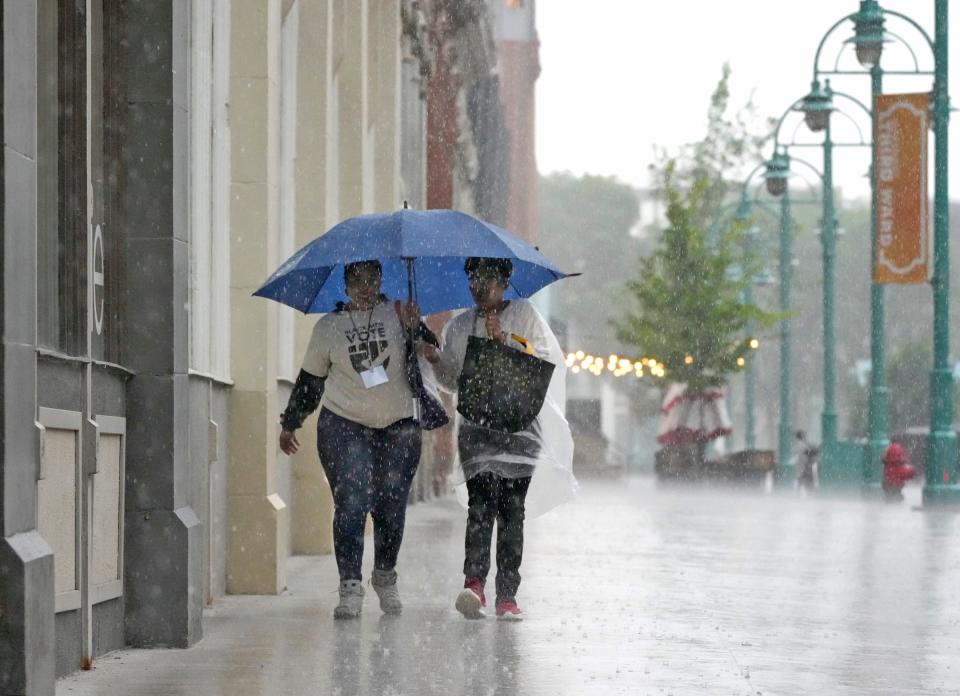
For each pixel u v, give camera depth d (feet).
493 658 67.97
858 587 105.09
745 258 466.29
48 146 61.57
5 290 49.75
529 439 81.66
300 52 131.23
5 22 49.70
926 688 61.98
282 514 99.76
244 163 100.83
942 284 258.98
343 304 84.23
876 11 281.74
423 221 82.74
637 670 65.00
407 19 236.02
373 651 69.77
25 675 49.55
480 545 82.94
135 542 69.97
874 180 277.23
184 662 65.82
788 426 423.64
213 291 95.25
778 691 60.29
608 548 140.26
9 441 50.01
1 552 49.57
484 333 83.15
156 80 70.18
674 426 455.63
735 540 156.66
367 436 83.66
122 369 67.97
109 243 69.51
